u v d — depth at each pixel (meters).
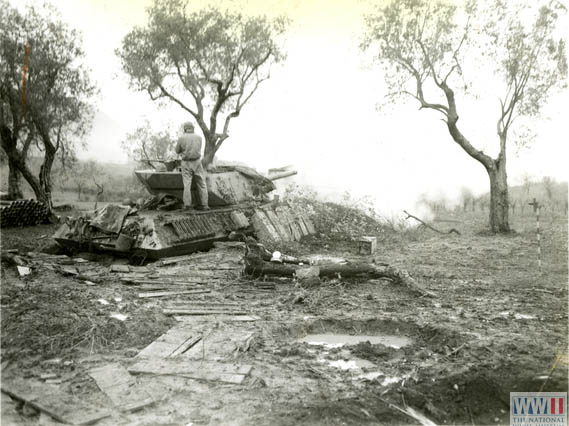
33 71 18.98
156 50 17.31
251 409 5.02
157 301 8.78
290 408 5.03
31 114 19.83
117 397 5.25
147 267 11.29
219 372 5.80
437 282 10.52
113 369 5.89
